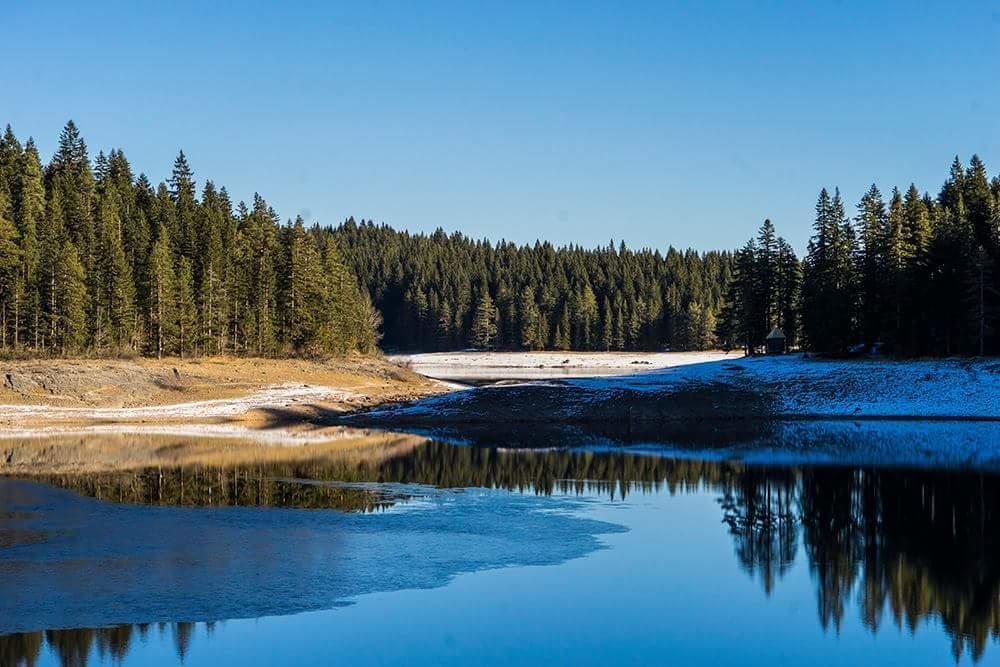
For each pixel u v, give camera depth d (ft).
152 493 130.11
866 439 209.56
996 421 245.04
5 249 312.71
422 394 316.60
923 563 93.35
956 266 302.25
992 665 65.31
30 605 75.41
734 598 80.38
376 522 110.63
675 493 135.13
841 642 69.97
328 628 70.90
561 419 247.70
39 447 185.47
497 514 117.29
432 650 66.28
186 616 73.41
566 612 75.66
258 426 236.02
